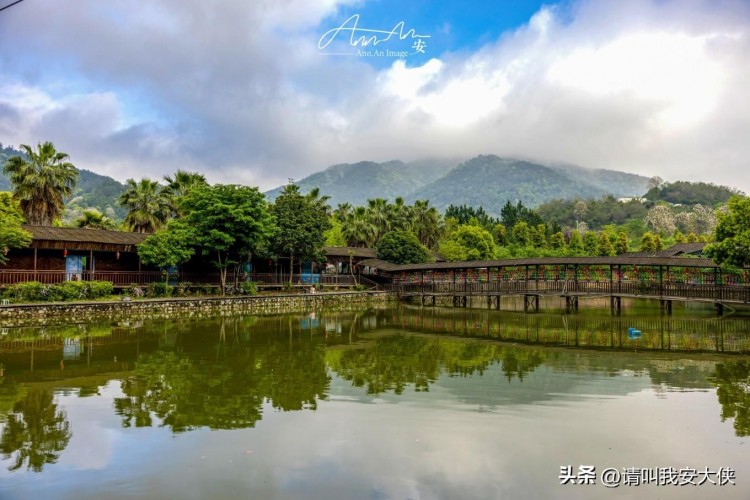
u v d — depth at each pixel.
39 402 13.79
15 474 9.39
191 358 19.94
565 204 176.88
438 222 78.00
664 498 8.66
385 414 12.87
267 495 8.60
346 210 75.38
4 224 31.06
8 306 28.34
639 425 12.09
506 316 37.62
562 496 8.66
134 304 33.34
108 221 51.38
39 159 42.19
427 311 42.16
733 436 11.41
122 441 10.98
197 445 10.77
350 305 47.44
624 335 27.05
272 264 51.38
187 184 49.81
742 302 32.91
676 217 127.12
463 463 9.91
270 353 21.25
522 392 15.04
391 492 8.73
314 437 11.23
